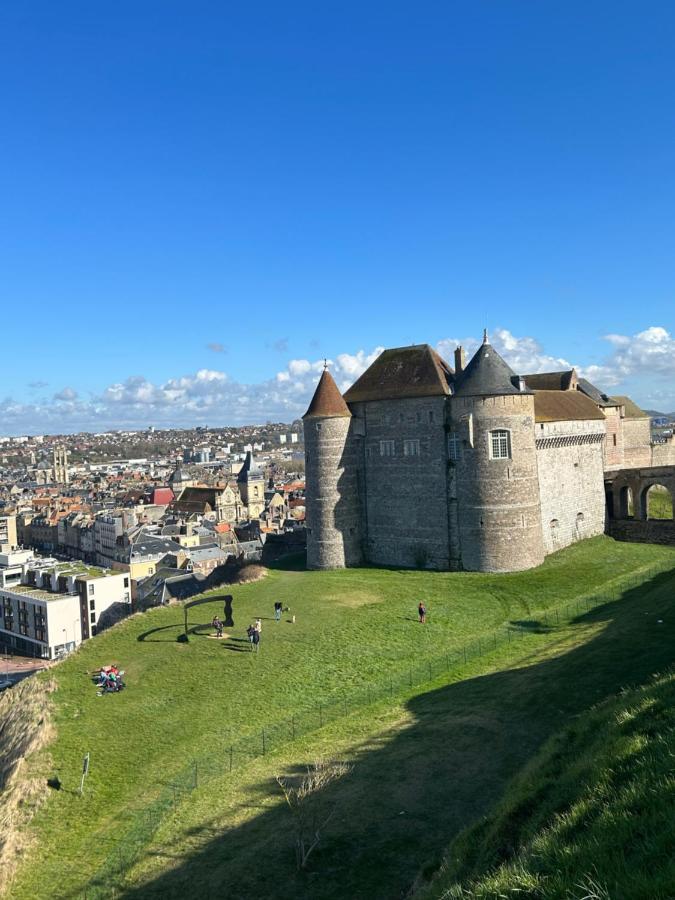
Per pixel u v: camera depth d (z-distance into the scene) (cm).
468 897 1437
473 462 6800
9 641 12350
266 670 4550
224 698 4197
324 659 4688
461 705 3616
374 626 5278
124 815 3069
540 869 1405
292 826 2652
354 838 2484
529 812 1900
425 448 7206
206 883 2403
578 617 5131
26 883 2691
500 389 6712
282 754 3409
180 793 3141
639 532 8056
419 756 3047
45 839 2995
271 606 5919
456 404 6894
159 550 14412
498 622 5347
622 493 8475
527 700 3438
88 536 19188
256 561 8475
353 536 7631
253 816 2816
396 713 3734
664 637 3800
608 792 1625
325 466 7494
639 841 1307
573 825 1558
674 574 5850
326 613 5616
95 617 11619
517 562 6712
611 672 3472
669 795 1427
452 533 7056
